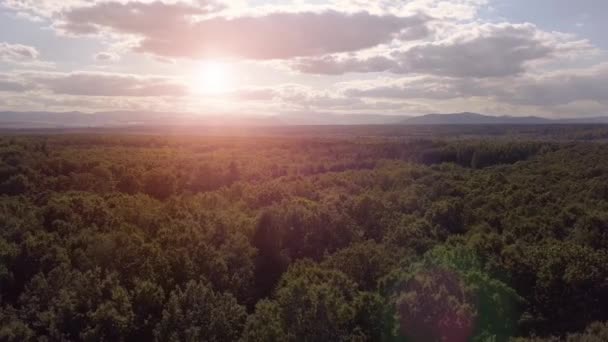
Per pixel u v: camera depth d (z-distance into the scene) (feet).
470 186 290.97
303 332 123.95
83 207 200.95
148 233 191.83
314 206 240.73
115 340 125.59
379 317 131.95
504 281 160.86
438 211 231.50
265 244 200.34
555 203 237.86
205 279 156.56
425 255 167.63
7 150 313.94
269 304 137.08
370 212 241.35
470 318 126.62
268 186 303.89
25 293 136.87
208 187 343.46
